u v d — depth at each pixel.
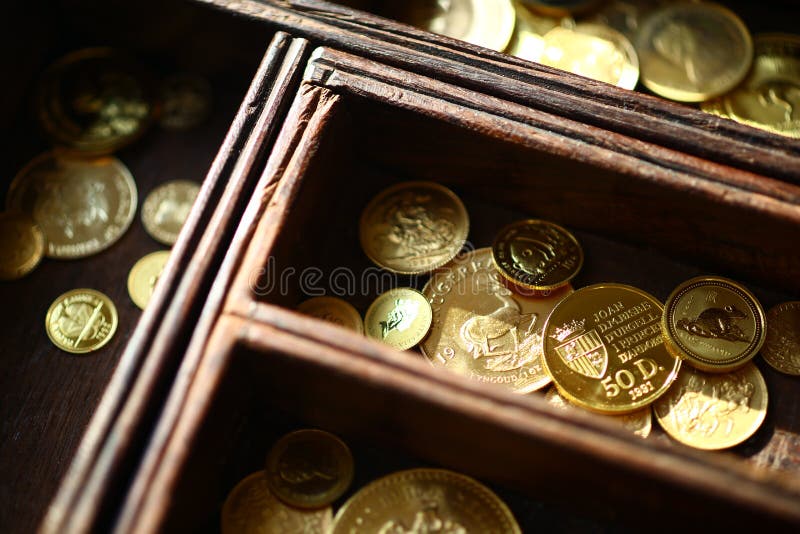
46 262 0.32
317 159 0.29
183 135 0.33
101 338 0.31
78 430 0.30
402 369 0.27
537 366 0.29
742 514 0.26
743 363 0.29
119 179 0.33
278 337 0.27
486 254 0.30
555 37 0.33
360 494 0.28
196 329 0.27
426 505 0.28
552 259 0.30
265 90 0.29
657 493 0.26
